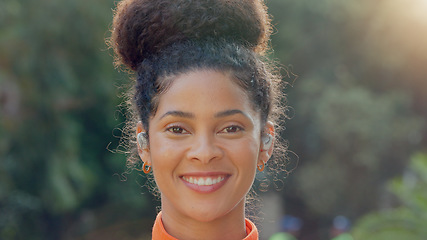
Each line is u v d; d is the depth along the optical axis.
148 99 1.76
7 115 9.88
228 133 1.71
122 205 13.46
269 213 13.58
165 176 1.73
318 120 12.82
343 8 13.30
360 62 13.90
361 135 12.48
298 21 13.48
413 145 13.34
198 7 1.77
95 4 10.00
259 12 1.91
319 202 12.93
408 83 13.95
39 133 10.41
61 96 10.23
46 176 10.50
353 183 12.95
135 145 2.09
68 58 10.28
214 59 1.70
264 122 1.86
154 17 1.78
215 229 1.80
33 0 9.77
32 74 9.87
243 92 1.72
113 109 11.33
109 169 12.68
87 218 13.05
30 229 11.55
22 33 9.72
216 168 1.69
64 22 9.91
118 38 1.93
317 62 13.81
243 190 1.74
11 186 10.76
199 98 1.67
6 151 10.25
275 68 2.13
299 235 13.67
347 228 10.09
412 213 6.69
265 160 1.91
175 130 1.71
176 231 1.81
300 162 13.77
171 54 1.73
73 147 10.80
